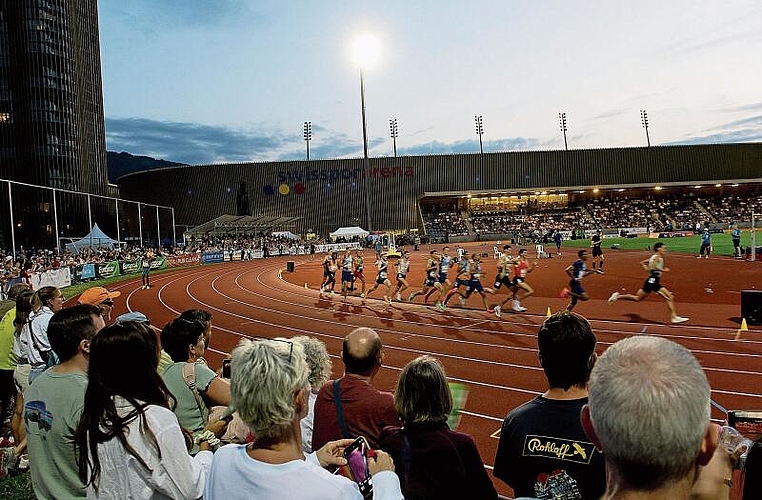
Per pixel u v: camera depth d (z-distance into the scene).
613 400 1.36
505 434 3.11
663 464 1.30
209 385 4.07
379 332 15.27
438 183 82.69
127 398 2.60
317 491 1.90
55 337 3.33
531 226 77.31
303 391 2.20
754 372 9.93
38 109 86.50
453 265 31.41
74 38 92.44
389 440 3.08
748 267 26.14
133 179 88.25
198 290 28.55
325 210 82.12
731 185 83.44
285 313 19.81
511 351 12.49
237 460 2.09
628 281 23.34
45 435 3.04
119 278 35.88
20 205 80.12
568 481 2.78
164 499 2.60
